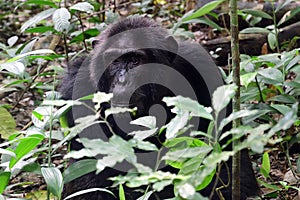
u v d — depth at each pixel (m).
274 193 5.97
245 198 6.05
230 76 6.48
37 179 7.75
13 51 7.69
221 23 11.14
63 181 4.80
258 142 2.99
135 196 6.27
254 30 7.54
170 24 11.69
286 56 6.22
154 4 12.66
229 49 9.95
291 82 6.11
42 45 11.23
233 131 3.21
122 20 6.68
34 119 5.71
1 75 10.81
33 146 5.11
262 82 6.52
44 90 10.19
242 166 6.30
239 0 11.60
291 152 7.65
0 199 5.01
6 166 5.25
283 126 3.00
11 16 14.64
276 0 10.82
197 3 10.92
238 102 4.04
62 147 8.28
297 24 9.84
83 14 12.17
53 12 7.30
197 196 3.26
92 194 6.42
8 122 6.32
